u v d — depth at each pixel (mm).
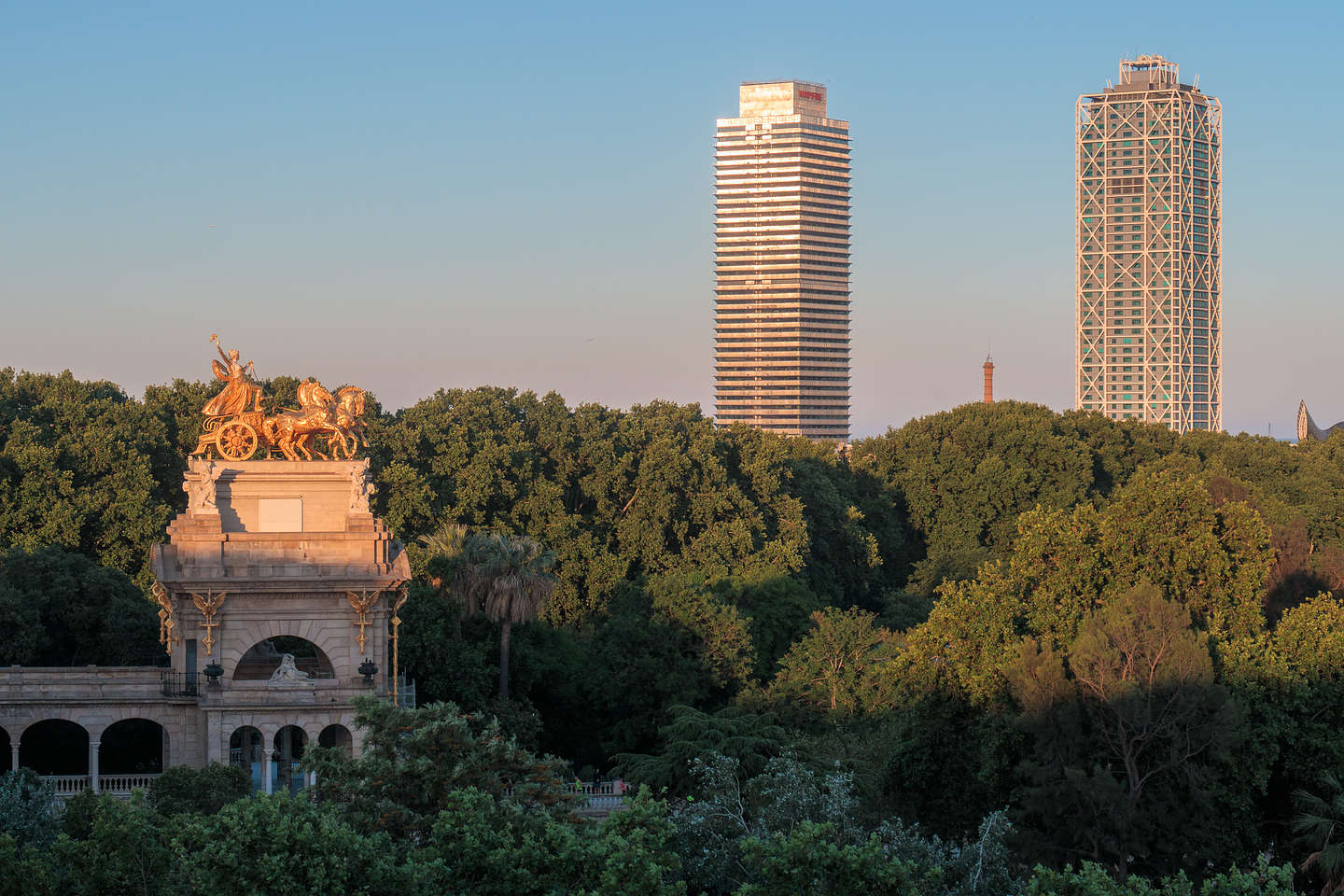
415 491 181625
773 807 84375
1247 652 99750
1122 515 112188
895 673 111062
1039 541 110875
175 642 114188
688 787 111625
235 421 116125
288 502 115938
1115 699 95812
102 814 72688
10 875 69562
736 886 79438
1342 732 97062
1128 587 107062
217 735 111062
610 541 198000
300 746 125938
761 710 138750
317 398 117438
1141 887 66812
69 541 157000
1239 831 96875
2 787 84688
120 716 113062
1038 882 67625
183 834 68375
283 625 114250
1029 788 97812
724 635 148125
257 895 65062
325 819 68562
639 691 144750
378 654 115625
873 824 100875
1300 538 142750
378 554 115312
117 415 181875
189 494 114875
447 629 137750
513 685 148375
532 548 143000
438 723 82562
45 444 169750
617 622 148000
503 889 68062
